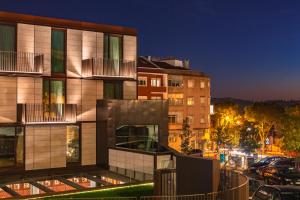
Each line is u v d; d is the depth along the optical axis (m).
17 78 24.22
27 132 24.42
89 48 26.62
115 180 23.27
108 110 25.92
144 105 27.31
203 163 15.16
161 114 28.05
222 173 15.59
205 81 68.50
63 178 22.39
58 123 25.12
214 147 67.00
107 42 27.52
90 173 24.23
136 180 22.55
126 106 26.62
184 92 65.19
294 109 59.50
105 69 26.67
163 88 61.44
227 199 14.33
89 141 26.70
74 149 26.22
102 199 16.56
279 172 30.20
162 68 63.66
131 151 23.70
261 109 70.56
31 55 24.25
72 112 25.61
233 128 68.00
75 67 26.16
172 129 63.19
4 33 23.75
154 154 22.02
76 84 26.23
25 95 24.42
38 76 24.64
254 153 55.50
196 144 66.75
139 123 27.05
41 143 24.91
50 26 25.19
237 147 61.06
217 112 80.44
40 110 24.67
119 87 28.17
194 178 15.47
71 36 26.00
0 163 23.58
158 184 16.75
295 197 15.20
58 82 25.72
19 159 24.27
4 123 23.62
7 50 23.78
